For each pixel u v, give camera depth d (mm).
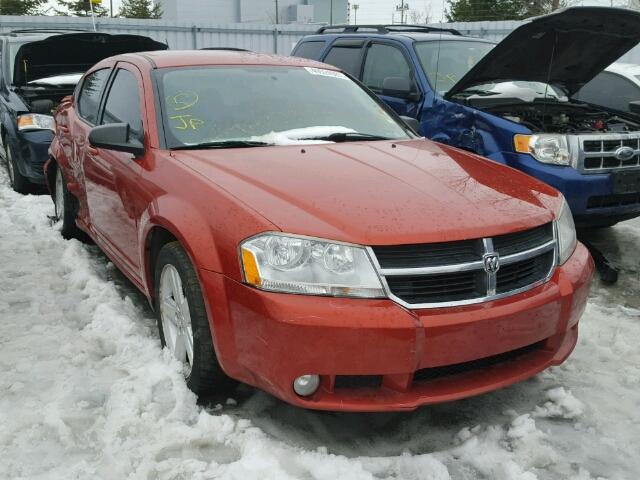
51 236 5516
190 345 3061
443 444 2795
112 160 3916
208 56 4242
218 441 2711
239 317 2625
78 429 2811
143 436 2730
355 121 4008
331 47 7715
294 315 2457
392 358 2479
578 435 2879
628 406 3115
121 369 3287
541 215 2930
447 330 2514
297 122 3807
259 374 2613
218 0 53625
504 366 2840
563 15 4684
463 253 2637
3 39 8578
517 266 2787
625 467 2666
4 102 7535
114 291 4289
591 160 4977
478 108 5539
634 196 5176
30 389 3127
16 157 7168
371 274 2512
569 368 3479
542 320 2773
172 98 3723
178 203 3014
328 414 2984
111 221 4055
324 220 2611
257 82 4035
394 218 2643
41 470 2545
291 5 48500
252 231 2617
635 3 18062
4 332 3754
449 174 3201
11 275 4695
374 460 2613
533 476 2541
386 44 6891
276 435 2803
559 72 5656
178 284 3109
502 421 2969
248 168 3104
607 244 5750
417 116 6180
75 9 43969
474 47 6801
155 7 55281
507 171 3508
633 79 7762
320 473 2502
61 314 4008
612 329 3986
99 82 4805
